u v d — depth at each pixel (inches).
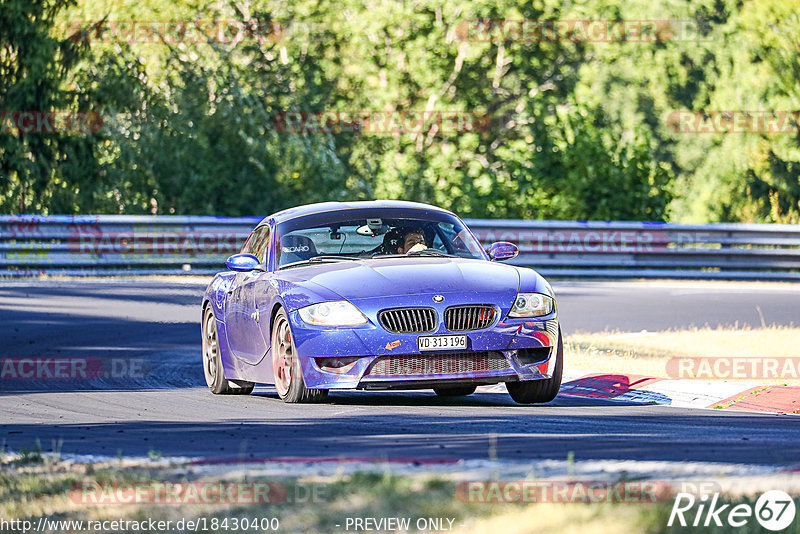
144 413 1181.1
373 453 832.3
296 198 4259.4
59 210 4057.6
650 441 895.7
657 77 7062.0
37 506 644.1
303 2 5757.9
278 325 1248.2
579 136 4077.3
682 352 1684.3
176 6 4899.1
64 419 1138.7
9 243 3142.2
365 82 5816.9
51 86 4055.1
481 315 1185.4
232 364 1390.3
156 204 4178.2
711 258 3452.3
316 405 1219.2
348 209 1387.8
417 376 1165.1
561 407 1208.8
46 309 2420.0
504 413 1132.5
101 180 4141.2
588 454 813.2
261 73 5142.7
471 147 5629.9
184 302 2593.5
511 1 6072.8
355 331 1168.8
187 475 724.0
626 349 1727.4
